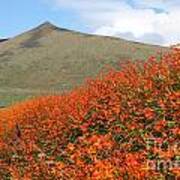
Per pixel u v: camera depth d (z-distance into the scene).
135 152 16.98
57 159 21.44
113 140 18.17
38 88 147.50
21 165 24.39
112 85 22.72
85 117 23.17
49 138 24.70
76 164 16.80
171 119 17.88
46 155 23.72
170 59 20.98
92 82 25.64
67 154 20.11
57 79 153.25
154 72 20.75
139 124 18.33
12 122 34.12
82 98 24.83
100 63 159.75
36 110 33.19
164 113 17.94
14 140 30.72
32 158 23.17
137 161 14.99
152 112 18.25
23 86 151.12
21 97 128.38
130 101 20.39
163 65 20.84
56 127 24.78
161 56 21.78
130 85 21.30
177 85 19.59
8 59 175.62
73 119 23.77
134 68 23.03
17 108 40.19
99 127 21.11
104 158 16.77
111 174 14.38
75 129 23.59
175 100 18.03
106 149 16.91
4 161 26.72
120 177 14.30
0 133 33.41
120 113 20.23
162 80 20.14
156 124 17.28
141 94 20.28
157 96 19.39
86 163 16.80
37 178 20.12
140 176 14.05
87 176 15.54
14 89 142.62
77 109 24.78
